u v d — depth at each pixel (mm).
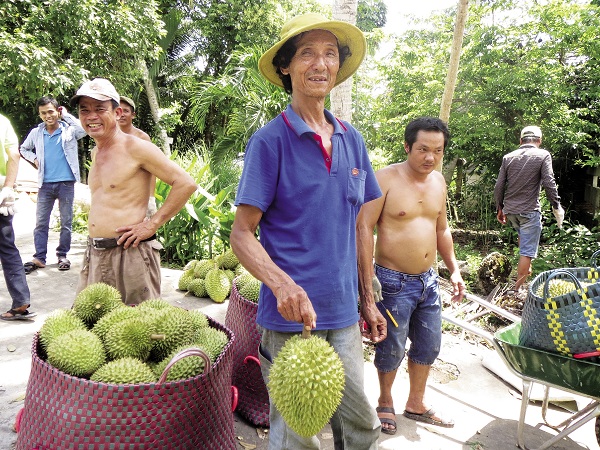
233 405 2570
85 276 3271
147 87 15867
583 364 2578
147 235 3098
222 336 2574
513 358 2877
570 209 11102
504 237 10000
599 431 2945
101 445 1987
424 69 10414
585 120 9969
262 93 11414
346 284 2018
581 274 3291
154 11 13758
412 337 3244
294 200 1918
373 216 2957
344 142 2049
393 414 3232
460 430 3256
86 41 12289
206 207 7090
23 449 2180
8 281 4344
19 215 9008
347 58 2322
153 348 2432
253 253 1845
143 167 3129
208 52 18906
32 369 2199
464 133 10078
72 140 5957
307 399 1524
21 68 10578
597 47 8742
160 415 2029
